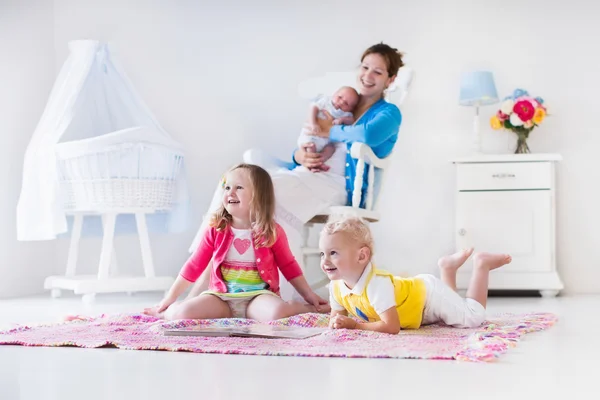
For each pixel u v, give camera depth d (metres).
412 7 4.36
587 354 1.75
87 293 3.59
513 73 4.27
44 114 3.75
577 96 4.21
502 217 3.95
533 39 4.25
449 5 4.33
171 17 4.55
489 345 1.75
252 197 2.38
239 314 2.38
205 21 4.54
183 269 2.44
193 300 2.31
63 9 4.59
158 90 4.56
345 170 3.31
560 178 4.20
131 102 3.94
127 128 3.83
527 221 3.92
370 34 4.41
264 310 2.29
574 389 1.34
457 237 4.00
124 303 3.52
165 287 3.76
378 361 1.62
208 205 4.52
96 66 3.89
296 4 4.47
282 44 4.48
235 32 4.52
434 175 4.33
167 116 4.55
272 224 2.41
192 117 4.54
